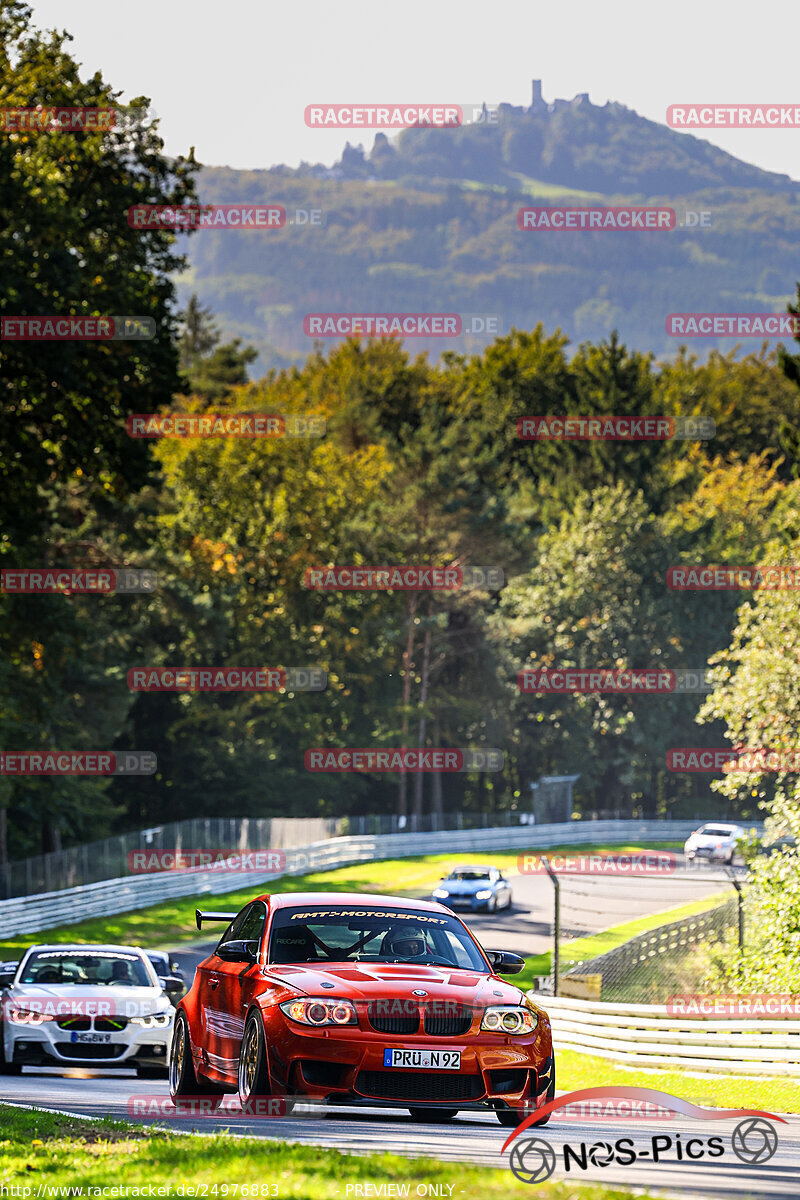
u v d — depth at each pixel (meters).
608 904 158.12
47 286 88.06
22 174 89.88
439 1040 29.56
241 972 32.84
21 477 98.19
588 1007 74.62
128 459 98.62
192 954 122.62
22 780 171.12
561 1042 76.06
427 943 33.38
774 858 87.06
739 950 86.56
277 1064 29.55
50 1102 38.16
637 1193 22.19
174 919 141.12
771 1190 23.80
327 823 198.25
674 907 156.00
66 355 87.75
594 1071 69.00
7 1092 42.50
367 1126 30.22
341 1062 29.16
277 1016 29.89
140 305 98.56
